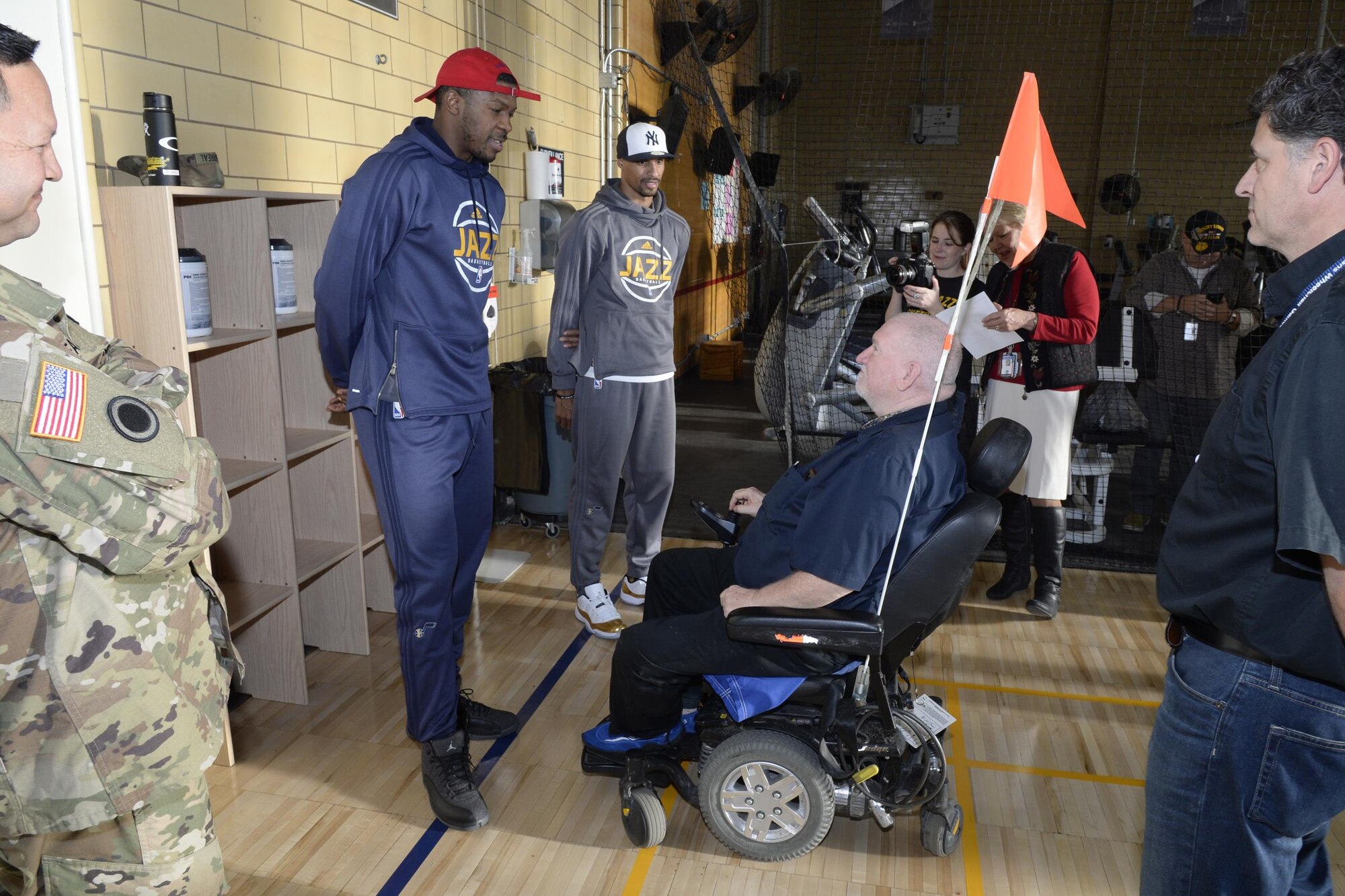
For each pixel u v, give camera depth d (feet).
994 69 39.24
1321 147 3.74
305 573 9.62
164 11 8.48
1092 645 11.48
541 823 7.86
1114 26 37.24
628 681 7.30
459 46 14.20
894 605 6.59
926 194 41.22
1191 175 37.35
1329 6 34.01
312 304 9.97
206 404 9.16
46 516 3.60
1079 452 15.02
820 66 41.22
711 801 7.19
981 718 9.69
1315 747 3.92
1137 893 7.11
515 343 16.61
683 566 8.57
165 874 4.27
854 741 6.66
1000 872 7.34
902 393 6.69
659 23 23.09
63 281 7.41
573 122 18.86
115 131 8.01
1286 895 4.35
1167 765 4.43
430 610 7.81
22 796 3.83
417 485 7.67
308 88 10.65
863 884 7.17
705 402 26.32
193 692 4.38
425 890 6.98
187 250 8.09
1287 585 3.85
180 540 3.96
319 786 8.30
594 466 11.08
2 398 3.48
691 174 27.48
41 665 3.80
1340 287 3.61
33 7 6.94
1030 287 11.35
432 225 7.48
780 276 19.72
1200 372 14.55
